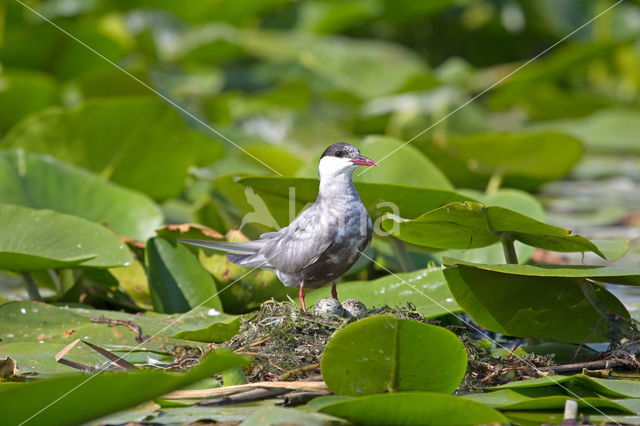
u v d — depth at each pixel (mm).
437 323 8695
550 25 26391
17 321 9281
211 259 10680
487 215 8375
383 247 12047
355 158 8922
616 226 16109
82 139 13758
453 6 26516
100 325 9258
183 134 13945
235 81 24156
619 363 8523
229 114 20250
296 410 6840
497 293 9000
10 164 11930
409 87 21891
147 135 13828
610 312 8820
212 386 7816
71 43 19547
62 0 22484
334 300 8617
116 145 13852
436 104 20922
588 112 24953
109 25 20922
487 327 9023
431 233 9141
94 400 6074
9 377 7844
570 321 9023
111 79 17703
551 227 8266
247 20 26016
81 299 10992
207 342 9023
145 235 11766
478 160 16125
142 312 10914
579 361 8875
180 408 7262
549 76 22609
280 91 22656
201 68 24156
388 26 28562
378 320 6953
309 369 7926
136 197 12070
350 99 23062
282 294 10586
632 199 18656
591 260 13570
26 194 11766
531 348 9375
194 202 15258
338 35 28922
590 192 19734
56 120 13594
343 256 9023
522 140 15430
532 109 24938
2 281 12672
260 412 6727
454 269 8789
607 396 7676
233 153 16469
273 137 20047
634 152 23016
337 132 20297
